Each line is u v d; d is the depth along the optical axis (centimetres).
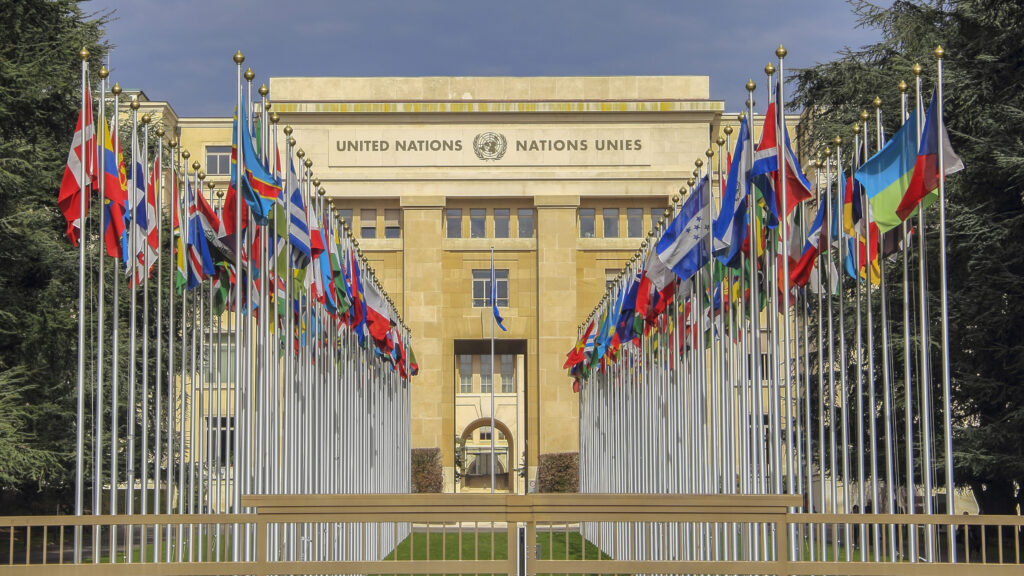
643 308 3175
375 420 4284
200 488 2453
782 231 2233
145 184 2214
